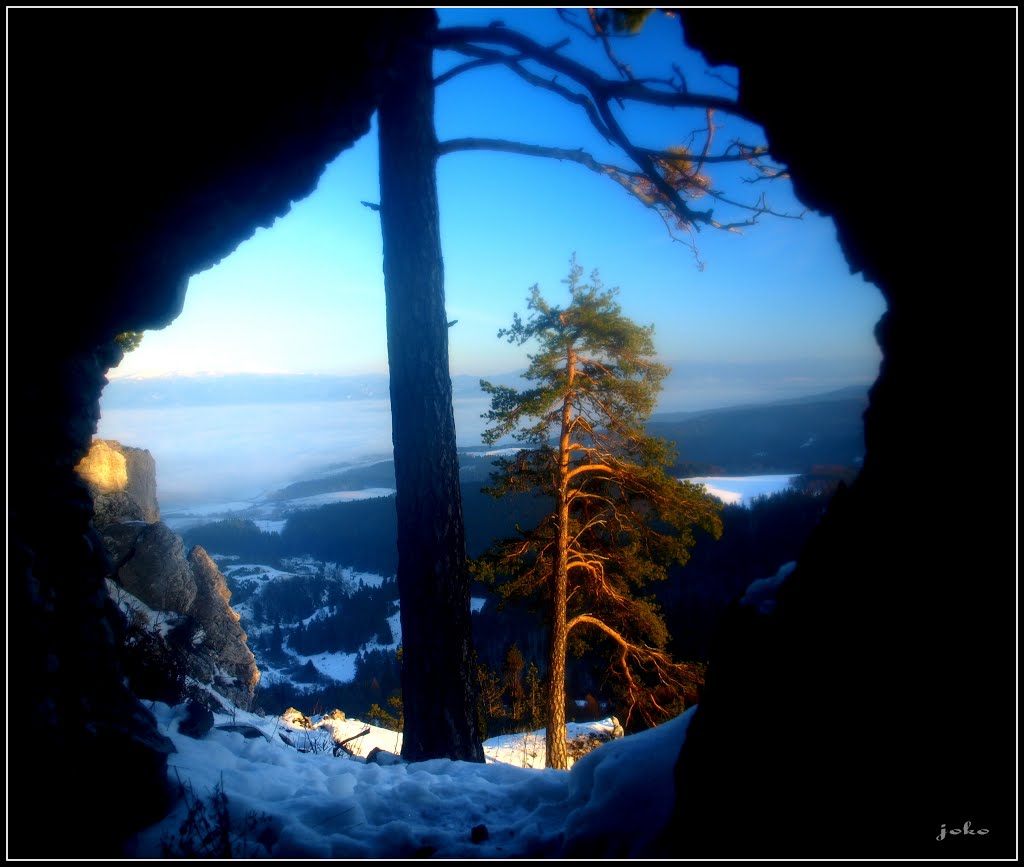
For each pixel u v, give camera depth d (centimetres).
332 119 396
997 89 194
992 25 192
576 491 1191
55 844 261
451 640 641
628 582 1273
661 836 264
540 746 1170
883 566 214
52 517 338
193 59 295
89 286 342
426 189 653
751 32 256
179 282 404
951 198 211
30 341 321
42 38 258
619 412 1173
